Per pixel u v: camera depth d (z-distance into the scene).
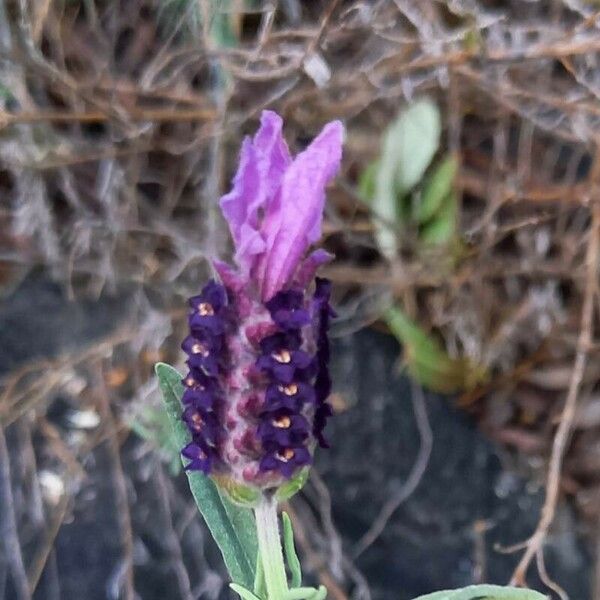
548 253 0.38
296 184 0.19
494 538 0.34
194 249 0.36
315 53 0.32
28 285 0.37
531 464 0.37
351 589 0.32
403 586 0.33
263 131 0.19
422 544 0.34
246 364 0.19
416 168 0.36
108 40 0.37
